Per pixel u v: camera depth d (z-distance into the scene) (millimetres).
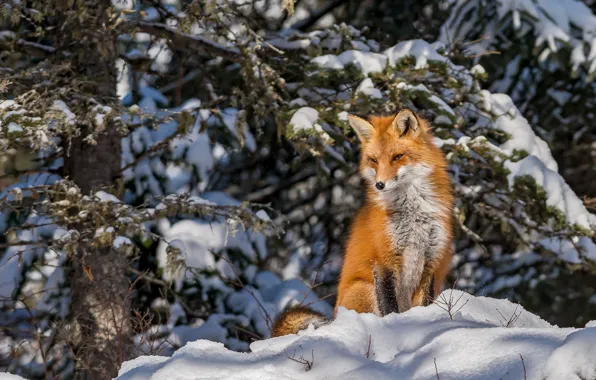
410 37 17984
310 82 13086
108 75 12961
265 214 12281
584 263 15516
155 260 14578
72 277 12836
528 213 14742
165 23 14641
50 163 14977
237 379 6016
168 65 18109
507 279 18984
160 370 6352
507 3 16000
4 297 13453
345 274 10148
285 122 12641
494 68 17484
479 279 19422
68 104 11812
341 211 20391
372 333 6762
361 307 9562
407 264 9578
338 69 13031
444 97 14250
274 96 12711
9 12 11258
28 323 13898
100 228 11219
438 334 6445
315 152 12438
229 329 14305
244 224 12195
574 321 18438
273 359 6328
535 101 18625
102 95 12391
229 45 14422
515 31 16422
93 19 12242
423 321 6938
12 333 13586
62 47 12906
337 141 14555
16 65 14523
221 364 6332
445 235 9562
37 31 12039
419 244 9523
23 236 14648
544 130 18828
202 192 15633
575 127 19125
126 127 11867
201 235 15117
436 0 18281
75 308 12555
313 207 20641
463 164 14492
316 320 8812
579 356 5160
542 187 13555
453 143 13422
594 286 18594
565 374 5125
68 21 11844
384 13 18922
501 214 14961
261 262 15867
